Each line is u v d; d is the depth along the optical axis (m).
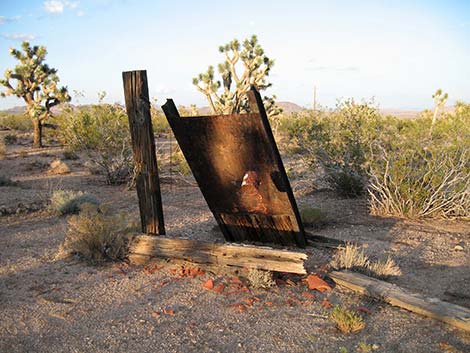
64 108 16.33
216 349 4.26
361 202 10.70
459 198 9.44
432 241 7.65
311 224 8.64
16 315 5.02
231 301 5.33
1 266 6.61
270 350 4.22
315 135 12.04
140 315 5.02
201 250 6.33
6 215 9.90
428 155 10.02
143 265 6.63
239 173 6.45
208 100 24.58
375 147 11.30
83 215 7.32
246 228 7.32
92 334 4.60
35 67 25.19
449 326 4.59
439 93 22.89
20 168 17.50
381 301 5.22
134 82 6.64
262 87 24.50
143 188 6.95
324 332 4.54
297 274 6.05
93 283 5.96
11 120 41.16
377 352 4.13
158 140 26.88
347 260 6.20
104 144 14.02
